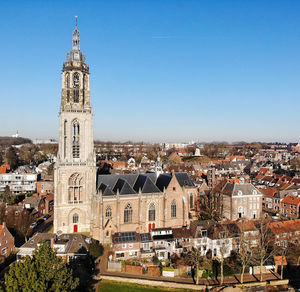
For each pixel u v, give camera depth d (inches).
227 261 3526.1
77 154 4350.4
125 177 4566.9
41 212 5674.2
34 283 1987.0
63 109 4237.2
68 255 3348.9
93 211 4128.9
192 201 4820.4
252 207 5226.4
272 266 3454.7
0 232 3508.9
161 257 3572.8
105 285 3026.6
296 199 5418.3
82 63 4345.5
